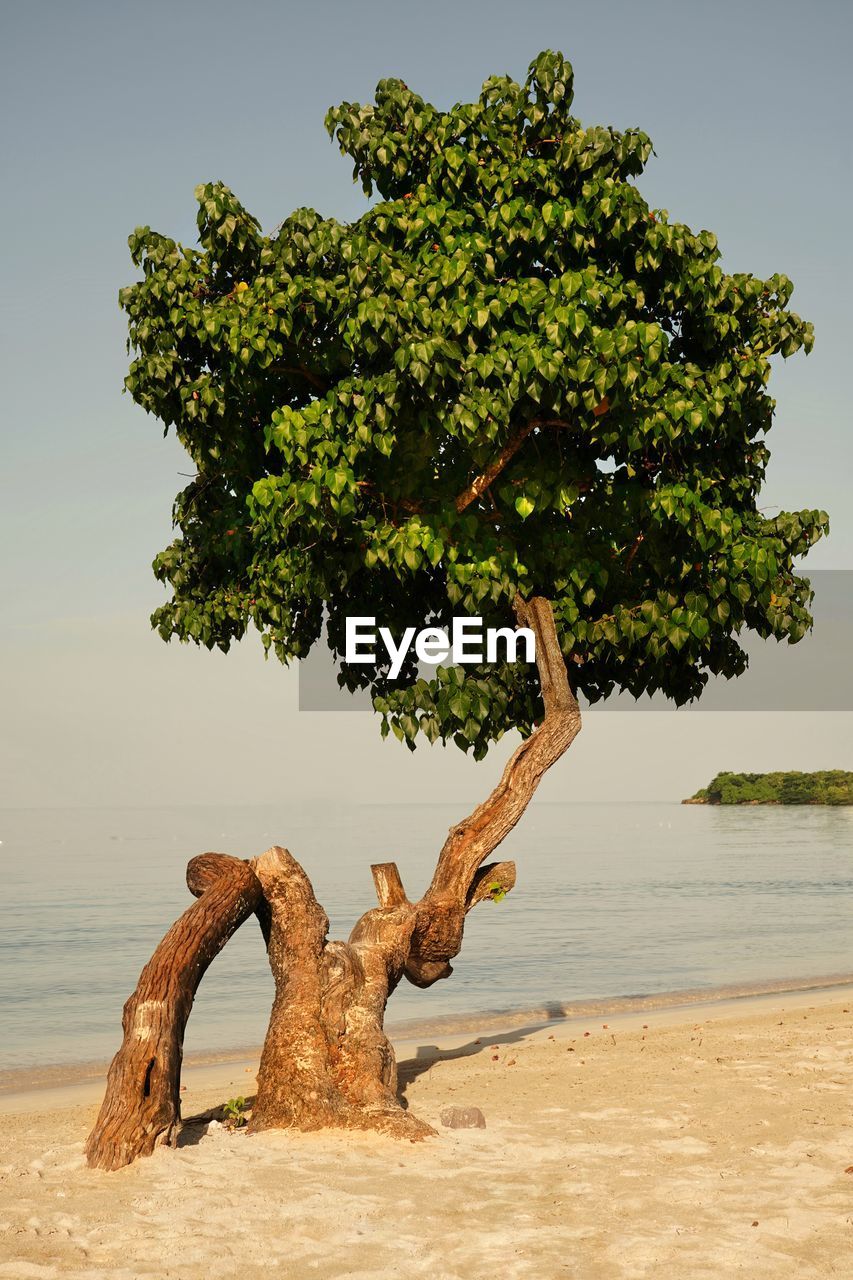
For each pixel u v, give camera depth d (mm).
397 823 184125
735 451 11242
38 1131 9242
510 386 9570
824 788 175375
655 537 10961
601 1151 8039
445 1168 7582
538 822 166750
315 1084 8703
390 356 10031
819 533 11109
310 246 10352
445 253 10328
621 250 10688
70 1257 5949
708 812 184125
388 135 10891
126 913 39719
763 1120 8836
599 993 21109
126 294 10625
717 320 10695
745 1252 5922
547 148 10891
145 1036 8039
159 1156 7711
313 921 9609
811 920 34281
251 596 11602
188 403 10578
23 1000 21719
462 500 10625
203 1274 5715
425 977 11047
